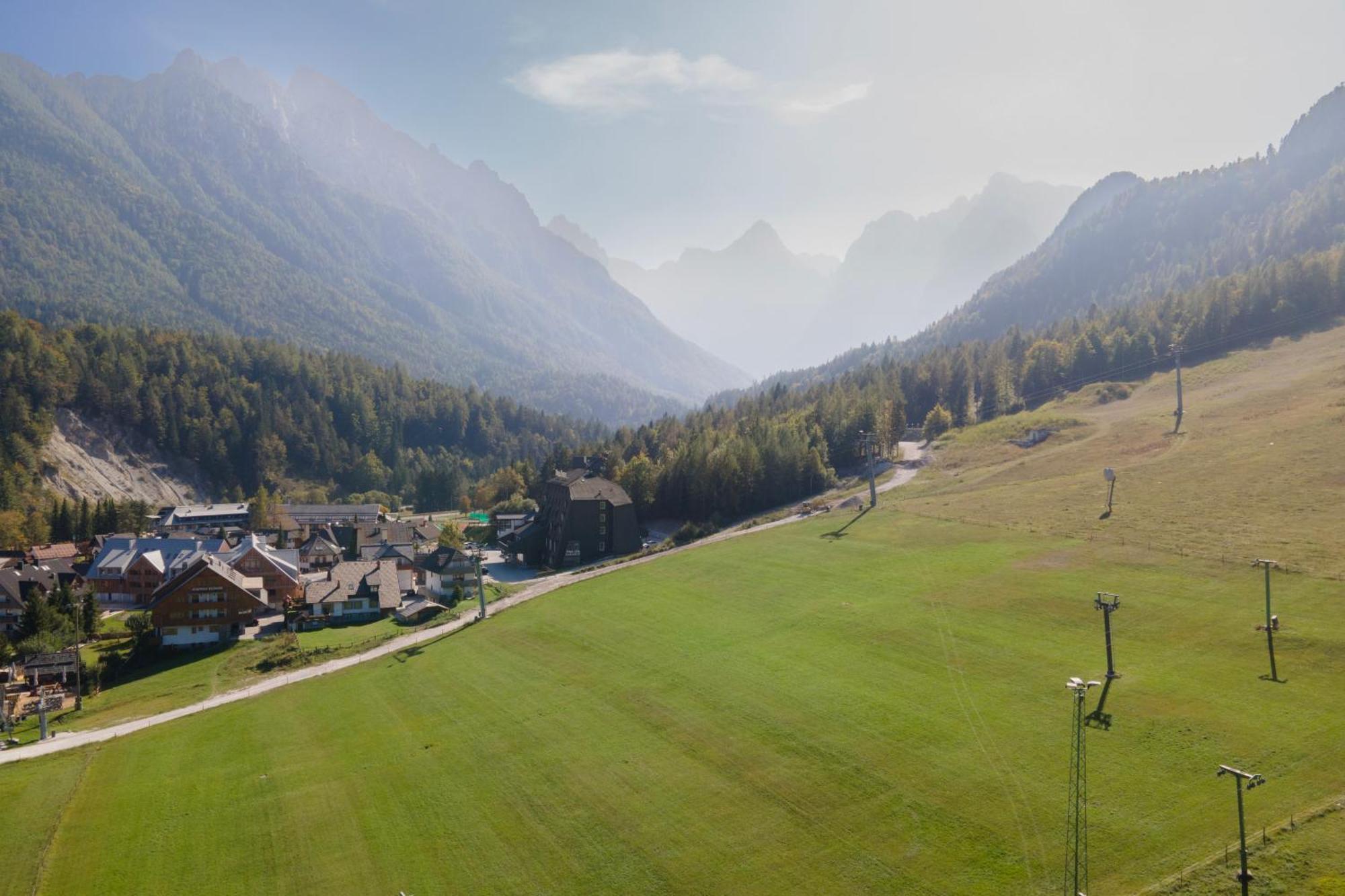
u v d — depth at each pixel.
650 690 68.25
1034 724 53.44
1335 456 94.81
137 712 80.50
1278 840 39.31
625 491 156.88
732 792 51.62
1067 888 39.41
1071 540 87.62
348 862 49.09
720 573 99.81
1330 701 50.31
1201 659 57.78
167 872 49.47
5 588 118.00
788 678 66.00
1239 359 172.62
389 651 93.44
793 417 194.88
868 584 86.00
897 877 42.28
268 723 73.00
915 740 53.81
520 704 69.81
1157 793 44.75
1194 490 96.00
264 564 127.81
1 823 56.59
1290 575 68.06
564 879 45.62
